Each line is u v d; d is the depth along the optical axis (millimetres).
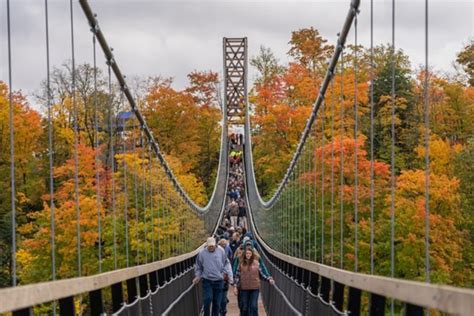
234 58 84000
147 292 10031
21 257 15383
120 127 17062
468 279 21047
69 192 15047
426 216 5141
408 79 28953
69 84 21062
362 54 29719
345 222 18484
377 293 4695
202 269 12836
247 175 51906
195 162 58781
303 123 43188
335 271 7039
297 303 11758
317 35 50219
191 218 24125
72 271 14461
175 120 57125
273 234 25828
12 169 5047
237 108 81688
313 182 18141
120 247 16422
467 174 23109
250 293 12867
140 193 17094
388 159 25375
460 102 27562
